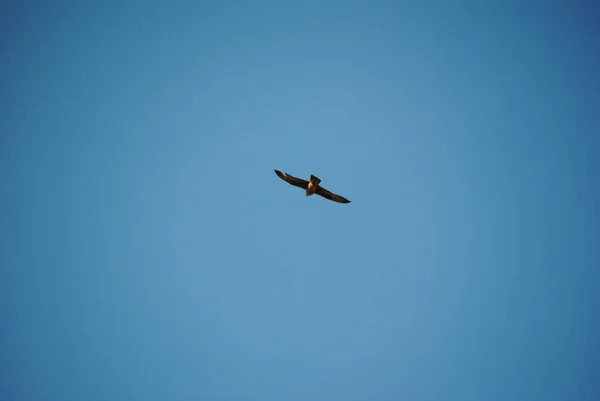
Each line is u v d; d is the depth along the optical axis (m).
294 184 72.50
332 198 72.38
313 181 72.00
